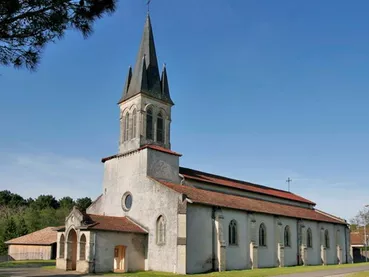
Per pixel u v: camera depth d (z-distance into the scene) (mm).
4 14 14023
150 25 55312
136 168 47750
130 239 43062
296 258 56375
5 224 95812
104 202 51469
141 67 51750
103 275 37094
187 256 39875
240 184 60156
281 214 54469
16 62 15289
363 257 85500
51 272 40688
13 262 61438
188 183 50094
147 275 37062
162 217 43000
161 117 52125
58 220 115125
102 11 15555
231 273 40062
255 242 48625
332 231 66938
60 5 14820
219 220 44031
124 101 52438
